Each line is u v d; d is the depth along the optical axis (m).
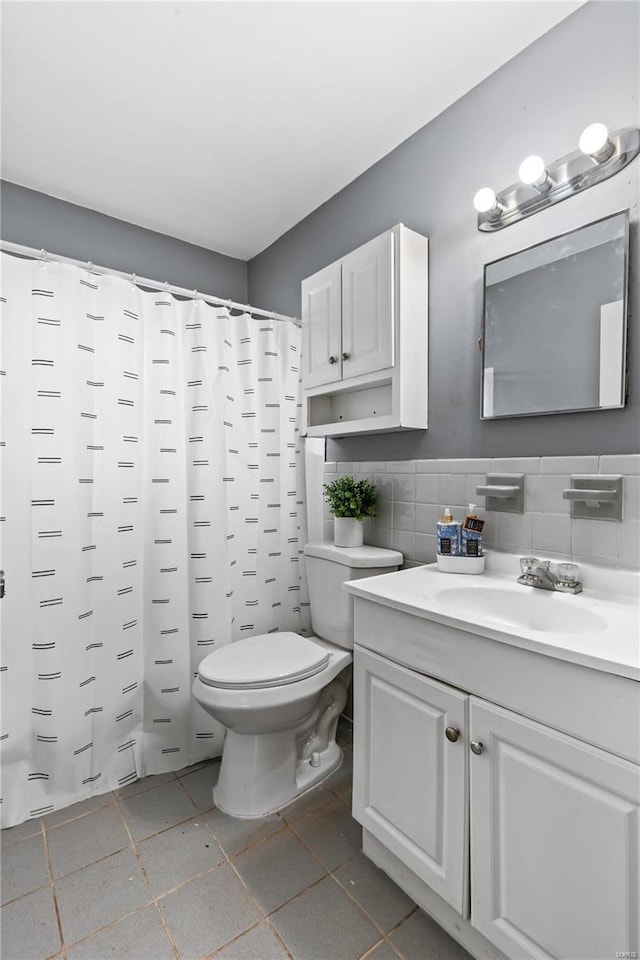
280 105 1.63
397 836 1.21
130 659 1.74
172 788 1.70
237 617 2.02
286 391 2.17
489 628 0.97
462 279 1.61
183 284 2.54
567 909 0.86
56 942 1.12
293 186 2.09
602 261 1.24
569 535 1.31
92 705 1.65
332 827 1.50
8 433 1.49
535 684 0.91
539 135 1.39
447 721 1.08
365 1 1.26
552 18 1.32
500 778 0.97
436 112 1.68
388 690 1.25
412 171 1.79
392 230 1.64
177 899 1.24
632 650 0.83
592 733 0.83
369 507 1.91
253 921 1.18
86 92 1.56
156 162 1.92
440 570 1.50
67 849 1.40
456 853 1.05
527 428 1.43
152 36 1.36
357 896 1.25
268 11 1.29
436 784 1.10
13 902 1.22
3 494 1.48
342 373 1.86
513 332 1.44
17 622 1.52
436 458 1.71
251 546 2.07
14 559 1.50
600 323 1.24
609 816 0.80
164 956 1.09
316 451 2.25
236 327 2.05
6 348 1.49
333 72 1.49
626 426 1.21
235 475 2.02
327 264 2.19
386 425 1.70
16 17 1.30
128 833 1.47
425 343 1.72
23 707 1.53
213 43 1.38
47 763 1.56
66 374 1.58
